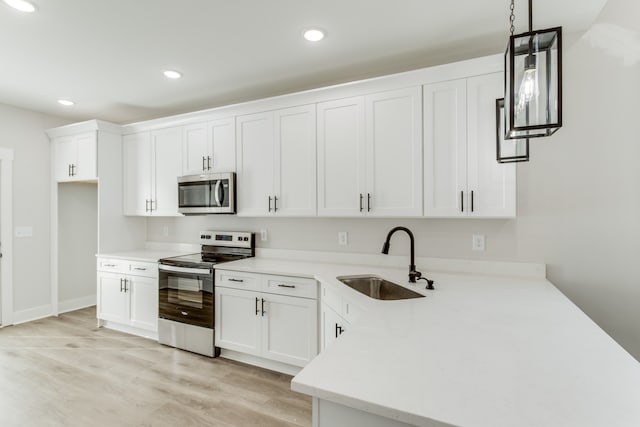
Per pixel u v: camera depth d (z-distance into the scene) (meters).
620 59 2.10
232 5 1.89
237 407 2.18
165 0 1.84
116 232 3.85
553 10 1.94
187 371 2.67
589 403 0.79
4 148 3.65
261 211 3.01
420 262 2.68
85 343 3.24
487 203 2.20
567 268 2.26
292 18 2.03
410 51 2.46
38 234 3.95
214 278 2.91
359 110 2.59
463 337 1.22
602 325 2.17
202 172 3.31
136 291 3.44
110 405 2.19
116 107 3.75
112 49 2.42
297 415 2.10
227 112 3.16
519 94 1.14
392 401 0.80
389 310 1.56
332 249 3.04
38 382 2.48
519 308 1.59
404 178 2.44
